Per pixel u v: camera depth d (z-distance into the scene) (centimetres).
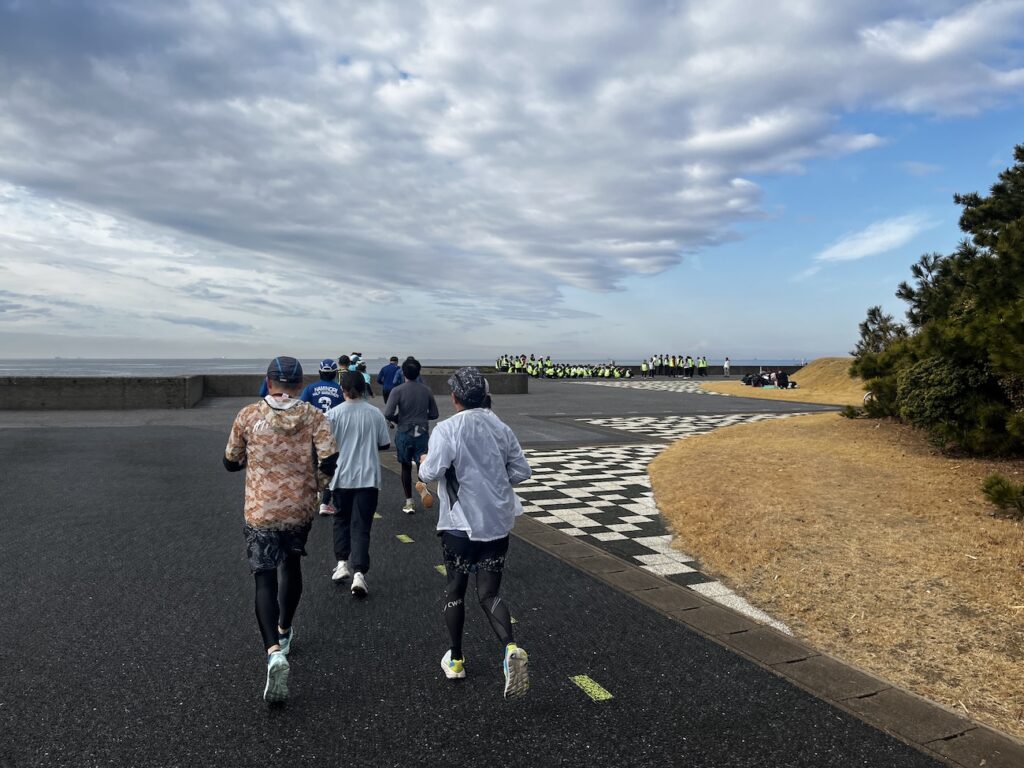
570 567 564
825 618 448
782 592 497
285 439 356
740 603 487
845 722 318
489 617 338
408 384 735
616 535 672
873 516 654
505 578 532
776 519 656
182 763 274
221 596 472
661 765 280
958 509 660
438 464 342
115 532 632
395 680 354
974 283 907
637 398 2680
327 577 526
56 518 679
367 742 294
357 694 338
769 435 1267
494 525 348
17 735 291
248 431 358
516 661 312
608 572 549
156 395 1927
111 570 522
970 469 848
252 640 400
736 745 296
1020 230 812
